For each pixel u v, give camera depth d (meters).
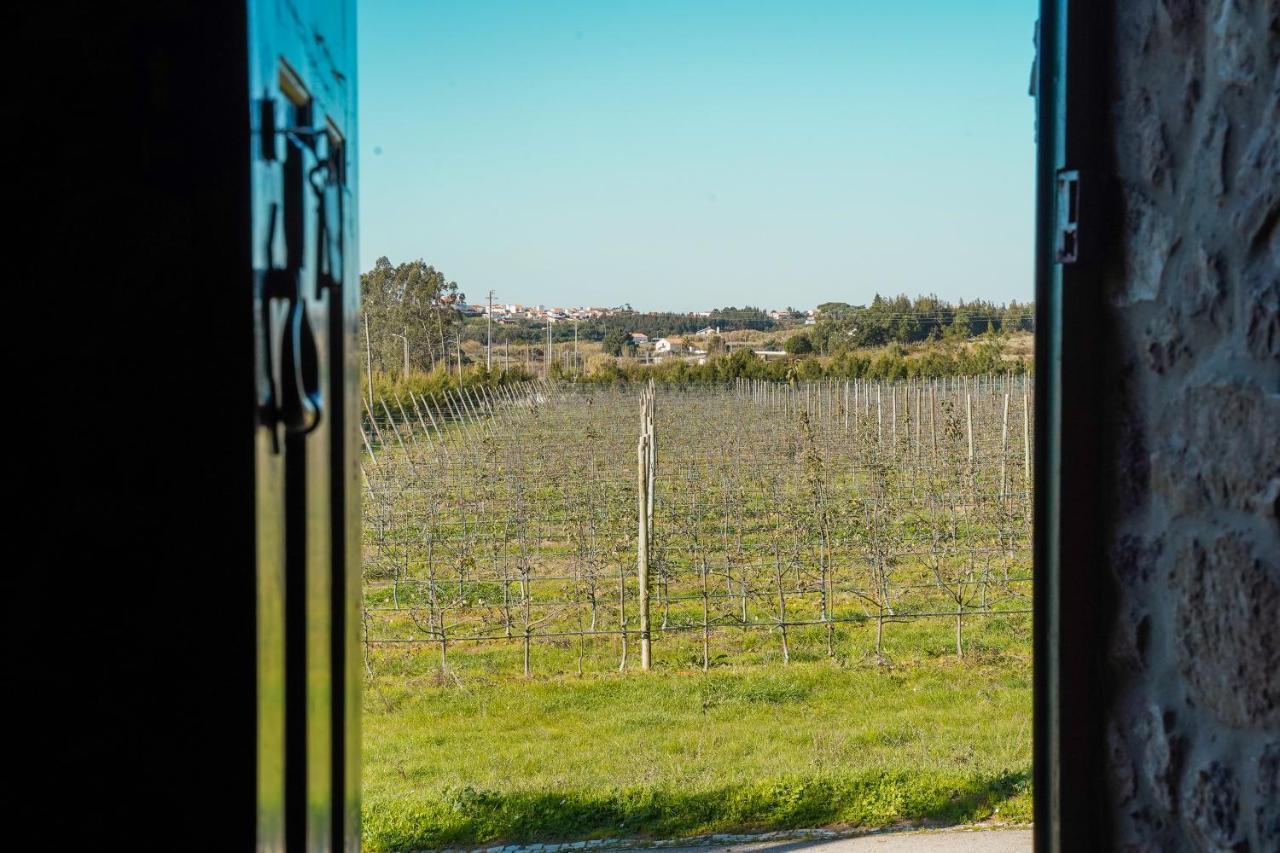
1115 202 1.63
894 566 11.87
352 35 1.65
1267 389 1.34
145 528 1.11
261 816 1.14
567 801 5.75
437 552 12.74
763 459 19.56
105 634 1.11
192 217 1.10
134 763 1.12
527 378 47.31
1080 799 1.68
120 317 1.10
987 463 16.53
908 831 5.26
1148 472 1.57
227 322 1.10
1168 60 1.51
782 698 8.09
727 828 5.43
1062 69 1.65
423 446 22.53
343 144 1.58
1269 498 1.33
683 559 12.41
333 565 1.51
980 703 7.79
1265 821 1.35
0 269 1.09
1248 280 1.36
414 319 40.34
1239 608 1.39
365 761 6.83
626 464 20.41
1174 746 1.51
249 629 1.12
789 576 11.62
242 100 1.10
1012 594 11.27
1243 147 1.37
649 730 7.36
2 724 1.11
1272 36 1.32
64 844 1.12
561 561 12.98
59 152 1.09
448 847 5.35
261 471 1.14
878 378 39.72
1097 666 1.67
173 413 1.10
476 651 9.66
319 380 1.39
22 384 1.10
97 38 1.09
